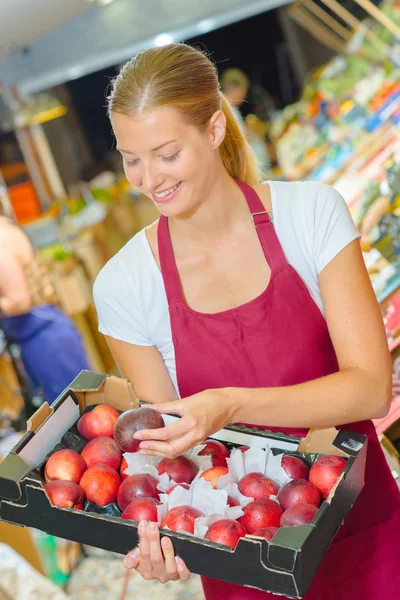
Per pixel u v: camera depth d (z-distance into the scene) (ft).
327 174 13.07
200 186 4.71
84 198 18.47
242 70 16.94
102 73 18.20
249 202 5.17
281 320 5.16
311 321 5.21
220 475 4.58
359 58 14.35
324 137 14.03
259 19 16.55
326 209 5.09
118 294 5.35
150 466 4.65
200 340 5.24
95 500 4.53
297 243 5.13
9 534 9.16
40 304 12.69
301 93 17.17
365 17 14.20
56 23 10.95
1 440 11.25
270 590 3.91
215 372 5.29
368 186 10.37
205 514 4.34
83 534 4.33
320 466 4.44
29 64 14.06
